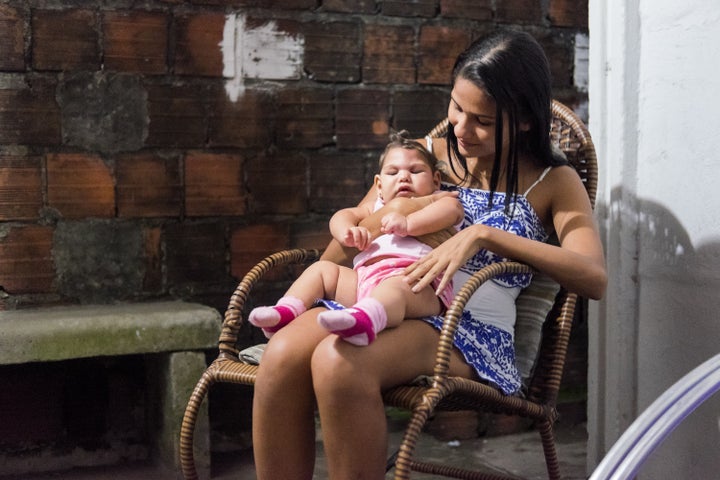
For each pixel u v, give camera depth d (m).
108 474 2.74
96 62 2.76
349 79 3.02
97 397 2.86
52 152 2.74
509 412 2.01
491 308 2.03
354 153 3.05
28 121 2.71
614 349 2.50
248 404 3.01
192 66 2.86
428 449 3.00
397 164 2.11
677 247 2.26
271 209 2.97
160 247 2.87
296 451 1.80
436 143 2.38
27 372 2.78
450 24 3.12
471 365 1.91
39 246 2.75
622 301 2.46
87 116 2.76
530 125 2.09
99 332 2.53
